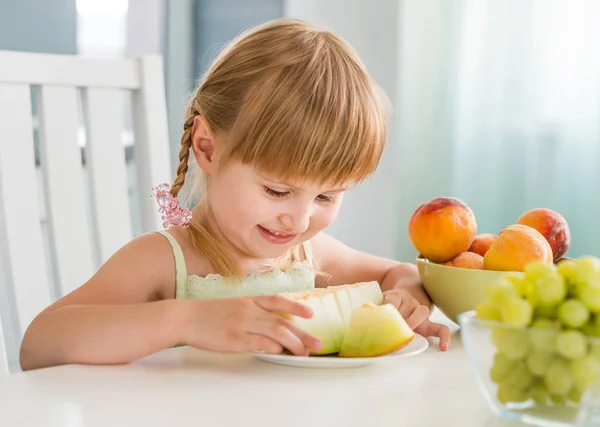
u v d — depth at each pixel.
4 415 0.61
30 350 0.84
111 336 0.80
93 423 0.60
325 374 0.75
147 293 1.06
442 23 2.12
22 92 1.16
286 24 1.06
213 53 2.39
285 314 0.82
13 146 1.15
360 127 0.97
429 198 2.18
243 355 0.83
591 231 1.87
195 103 1.10
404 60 2.18
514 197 2.00
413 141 2.18
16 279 1.14
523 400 0.58
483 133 2.04
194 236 1.13
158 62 1.30
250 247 1.03
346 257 1.31
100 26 2.28
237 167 0.98
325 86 0.96
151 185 1.29
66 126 1.21
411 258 2.25
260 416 0.61
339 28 2.38
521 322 0.57
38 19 2.15
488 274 0.90
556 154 1.92
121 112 1.27
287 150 0.94
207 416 0.61
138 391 0.68
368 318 0.80
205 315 0.82
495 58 2.00
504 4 1.98
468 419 0.61
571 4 1.87
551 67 1.91
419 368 0.78
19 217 1.15
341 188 1.00
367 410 0.63
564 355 0.55
